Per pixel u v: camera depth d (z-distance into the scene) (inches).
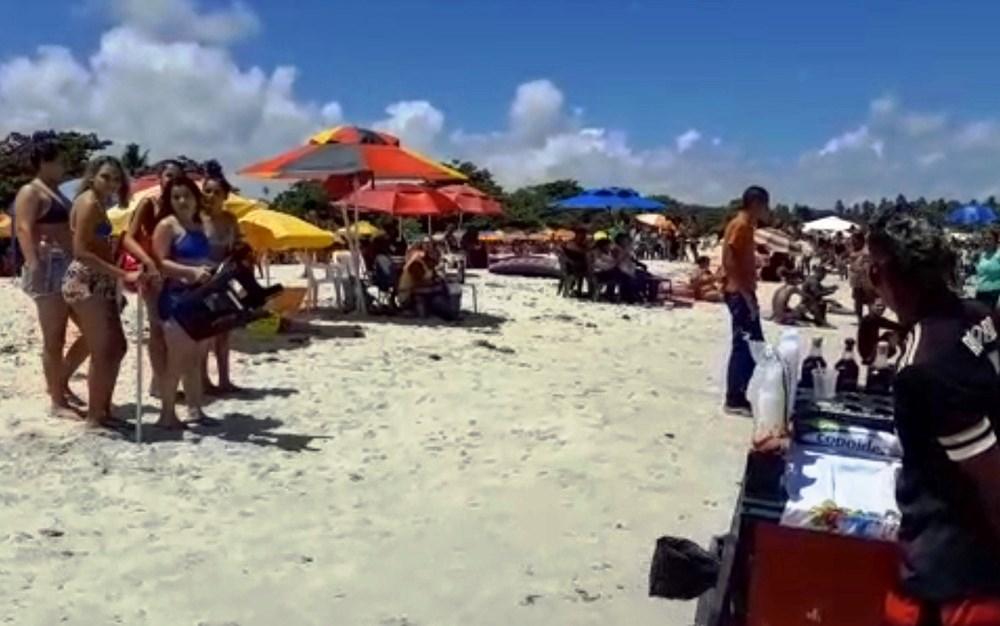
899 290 126.8
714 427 370.9
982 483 119.6
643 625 208.2
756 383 161.3
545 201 2955.2
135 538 244.2
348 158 613.9
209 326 327.6
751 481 152.8
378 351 499.8
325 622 205.6
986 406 120.3
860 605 146.2
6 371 421.1
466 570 232.8
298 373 435.2
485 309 734.5
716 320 739.4
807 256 1378.0
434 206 870.4
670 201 2827.3
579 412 383.2
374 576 228.2
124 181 316.8
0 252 965.8
